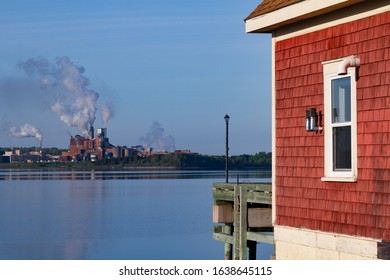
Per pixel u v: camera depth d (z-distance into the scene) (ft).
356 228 66.95
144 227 297.33
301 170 74.49
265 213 93.76
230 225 103.55
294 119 75.51
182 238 255.09
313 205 72.69
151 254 212.84
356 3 67.21
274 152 78.74
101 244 240.53
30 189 628.69
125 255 212.23
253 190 91.66
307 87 73.67
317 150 72.28
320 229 71.51
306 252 73.46
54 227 303.07
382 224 64.03
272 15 75.56
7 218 345.51
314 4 69.67
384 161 63.98
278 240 77.92
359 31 67.05
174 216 348.18
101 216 351.67
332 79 70.38
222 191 99.50
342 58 68.95
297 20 73.92
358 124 66.95
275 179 78.69
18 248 232.94
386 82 63.93
